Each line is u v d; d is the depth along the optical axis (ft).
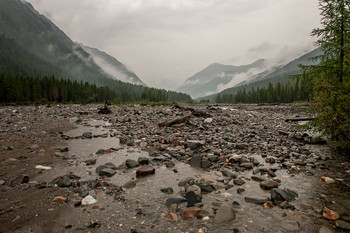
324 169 21.17
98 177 18.20
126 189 15.98
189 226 11.36
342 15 25.13
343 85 22.43
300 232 10.96
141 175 18.83
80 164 21.65
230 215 12.16
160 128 44.65
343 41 25.84
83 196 14.46
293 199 14.64
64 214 12.19
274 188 15.19
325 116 24.54
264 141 34.40
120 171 19.98
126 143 31.78
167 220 11.87
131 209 13.00
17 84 229.66
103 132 40.27
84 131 40.93
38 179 17.29
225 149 28.17
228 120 58.95
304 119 65.36
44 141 31.17
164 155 25.35
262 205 13.78
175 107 93.91
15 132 36.11
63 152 25.99
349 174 19.66
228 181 18.02
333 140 26.76
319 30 27.50
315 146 31.04
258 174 19.83
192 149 28.17
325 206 13.65
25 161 21.66
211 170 20.94
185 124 48.34
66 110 83.71
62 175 18.30
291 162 23.43
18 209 12.50
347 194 15.39
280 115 92.27
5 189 15.11
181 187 16.60
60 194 14.67
